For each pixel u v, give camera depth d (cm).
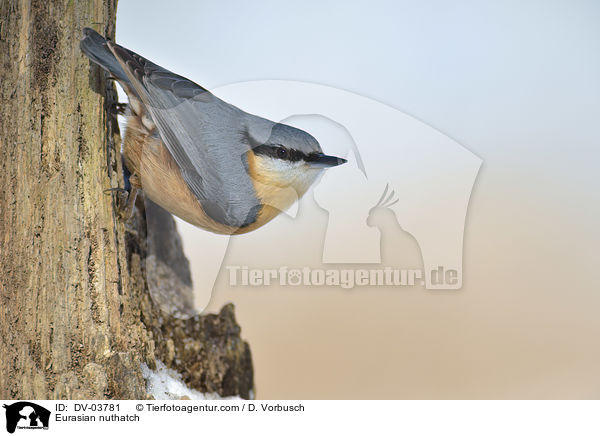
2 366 255
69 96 269
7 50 267
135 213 318
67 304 255
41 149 263
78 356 254
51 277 257
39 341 254
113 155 294
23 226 260
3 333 257
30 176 262
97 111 272
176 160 285
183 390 324
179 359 341
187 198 297
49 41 268
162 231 325
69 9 273
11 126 264
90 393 252
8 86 266
